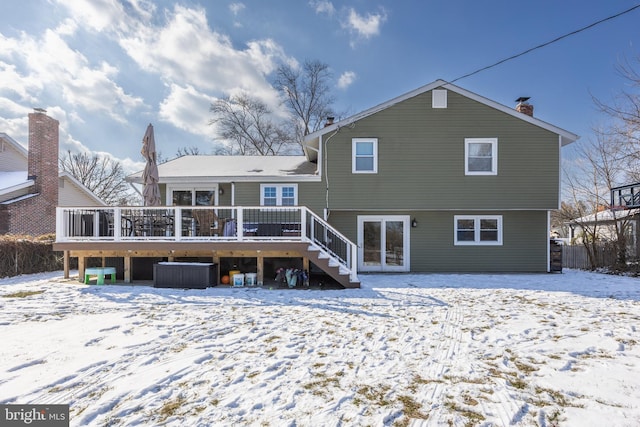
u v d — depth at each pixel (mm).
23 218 15812
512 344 4613
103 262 9930
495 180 12062
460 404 3000
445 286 9461
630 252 14086
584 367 3844
